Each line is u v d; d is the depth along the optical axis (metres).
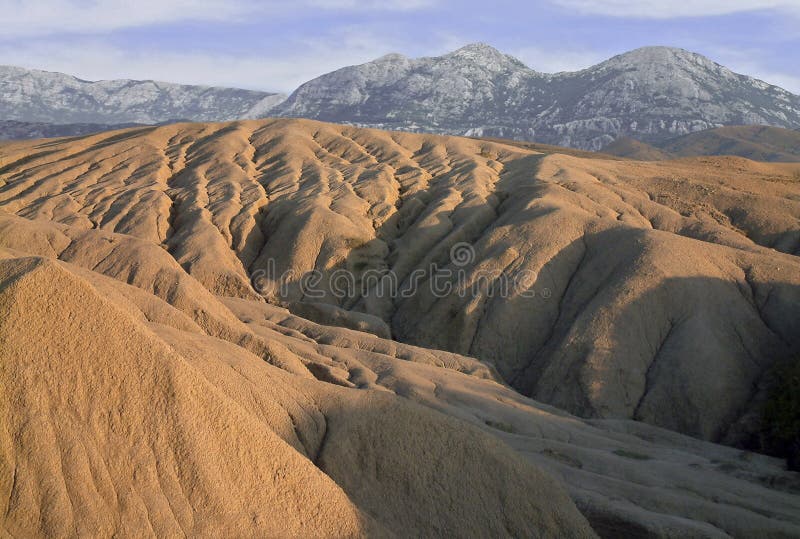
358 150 74.50
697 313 40.50
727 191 54.69
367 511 13.42
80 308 11.45
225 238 57.50
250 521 11.52
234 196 62.50
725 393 36.88
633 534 17.66
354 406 15.28
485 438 15.18
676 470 25.22
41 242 40.09
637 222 51.84
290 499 12.07
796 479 26.17
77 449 10.84
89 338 11.38
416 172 66.69
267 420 14.13
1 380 10.80
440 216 56.97
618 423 34.19
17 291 11.09
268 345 25.94
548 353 42.12
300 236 55.22
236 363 16.09
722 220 52.06
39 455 10.63
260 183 67.25
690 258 43.34
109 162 72.62
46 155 75.88
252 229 58.44
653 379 38.41
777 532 19.91
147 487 11.12
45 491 10.47
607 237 47.97
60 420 10.93
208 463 11.54
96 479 10.81
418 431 14.77
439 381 30.31
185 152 75.69
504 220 53.56
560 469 21.94
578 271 46.91
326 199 60.47
